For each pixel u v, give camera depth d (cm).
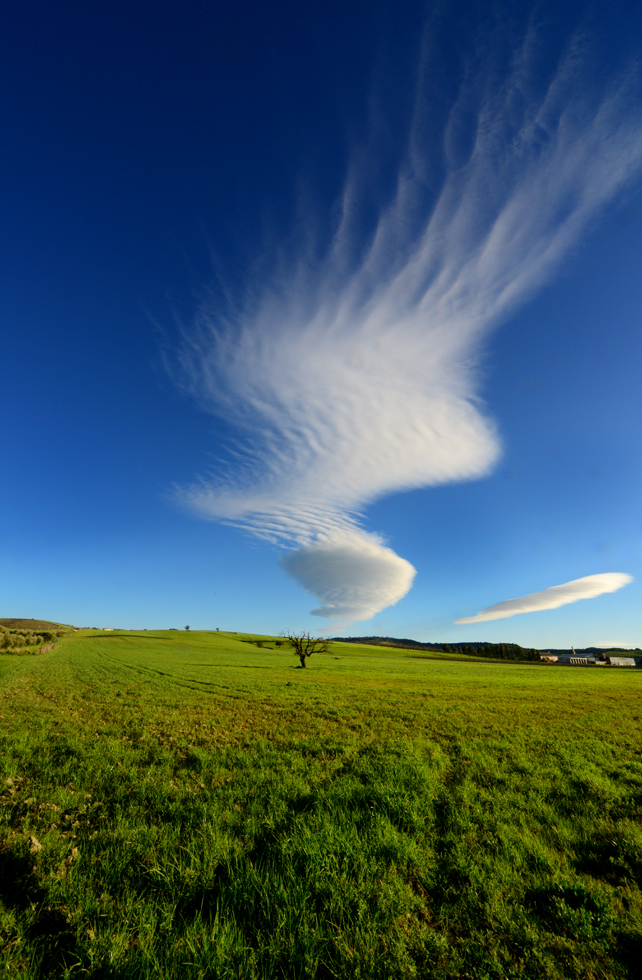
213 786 965
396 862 632
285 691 3141
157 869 574
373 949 444
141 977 400
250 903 516
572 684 4719
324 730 1697
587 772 1128
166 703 2339
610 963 441
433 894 571
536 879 599
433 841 709
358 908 509
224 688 3225
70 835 686
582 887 555
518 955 462
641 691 3894
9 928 462
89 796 859
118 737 1460
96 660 5934
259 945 454
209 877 560
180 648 10556
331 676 5053
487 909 528
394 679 4803
